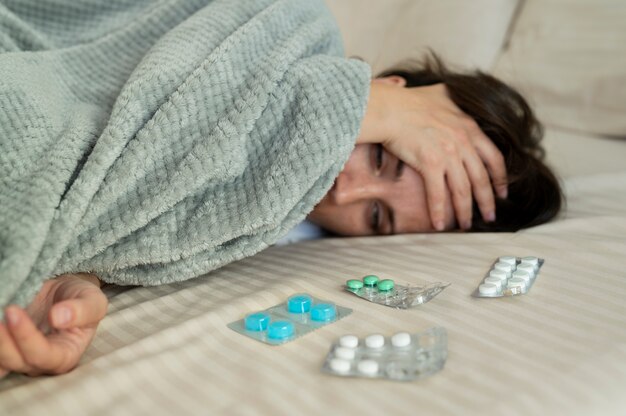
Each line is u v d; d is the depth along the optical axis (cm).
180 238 59
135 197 58
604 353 48
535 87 99
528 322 53
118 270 60
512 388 45
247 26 66
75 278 56
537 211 76
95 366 49
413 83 89
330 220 79
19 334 44
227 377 48
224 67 62
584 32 98
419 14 113
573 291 58
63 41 79
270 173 60
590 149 91
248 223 59
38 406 45
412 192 76
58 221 53
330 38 75
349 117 63
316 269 65
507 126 81
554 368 47
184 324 53
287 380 47
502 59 105
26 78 62
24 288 51
